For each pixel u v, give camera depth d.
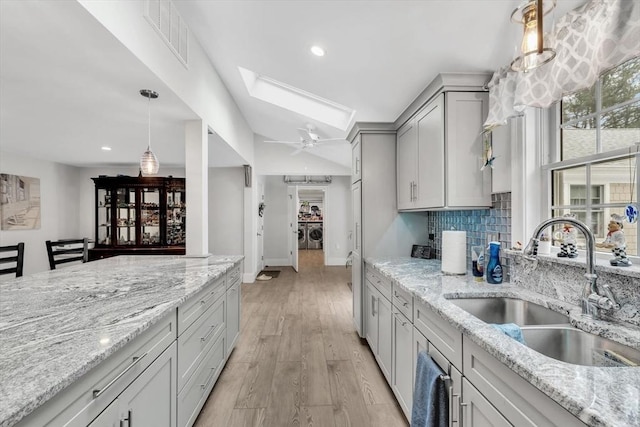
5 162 4.33
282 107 3.82
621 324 1.17
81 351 0.92
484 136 2.00
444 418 1.29
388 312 2.27
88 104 2.44
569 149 1.63
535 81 1.51
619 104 1.37
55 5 1.28
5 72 1.89
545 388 0.74
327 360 2.76
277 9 1.89
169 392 1.46
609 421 0.59
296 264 6.95
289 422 1.94
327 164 6.12
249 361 2.74
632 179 1.32
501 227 1.97
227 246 5.94
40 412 0.73
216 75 3.31
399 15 1.67
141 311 1.30
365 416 2.00
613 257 1.34
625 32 1.09
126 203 5.45
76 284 1.79
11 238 4.40
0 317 1.22
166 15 2.08
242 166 5.89
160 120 2.85
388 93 2.54
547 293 1.57
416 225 3.11
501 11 1.50
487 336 1.03
